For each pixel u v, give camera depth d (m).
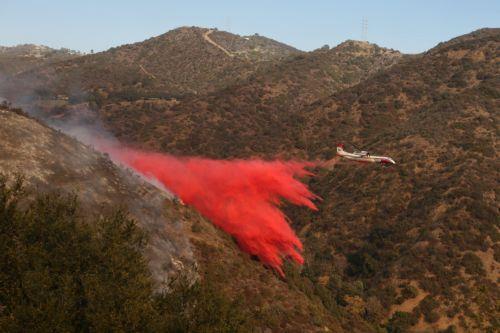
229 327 23.92
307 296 50.88
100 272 23.77
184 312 24.89
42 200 26.16
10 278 22.12
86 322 21.61
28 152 38.41
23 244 23.45
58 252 23.45
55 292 21.97
